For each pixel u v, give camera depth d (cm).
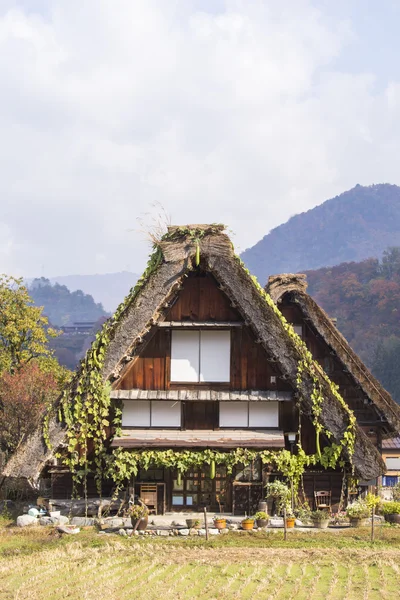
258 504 2264
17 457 2278
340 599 1525
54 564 1816
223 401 2370
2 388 3253
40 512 2311
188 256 2355
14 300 4253
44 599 1541
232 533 2133
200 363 2395
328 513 2270
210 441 2262
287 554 1898
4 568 1780
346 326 12600
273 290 2695
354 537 2080
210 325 2361
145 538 2083
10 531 2183
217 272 2358
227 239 2372
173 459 2250
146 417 2373
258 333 2342
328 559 1852
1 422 3192
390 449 3181
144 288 2353
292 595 1558
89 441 2345
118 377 2366
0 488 2819
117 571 1756
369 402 2695
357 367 2698
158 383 2383
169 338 2400
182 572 1745
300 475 2314
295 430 2359
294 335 2369
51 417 2298
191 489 2319
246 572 1739
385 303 12438
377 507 2347
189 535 2117
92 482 2347
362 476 2275
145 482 2295
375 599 1524
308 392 2305
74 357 18575
